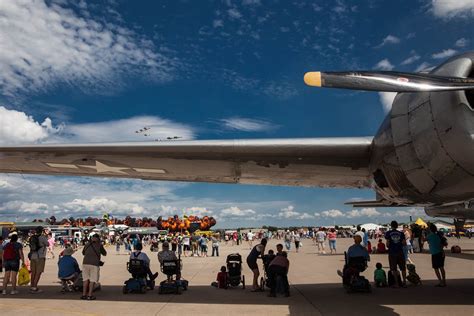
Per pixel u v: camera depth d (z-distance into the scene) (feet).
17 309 22.09
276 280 25.18
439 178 16.52
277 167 24.75
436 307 20.26
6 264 27.91
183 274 39.99
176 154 23.20
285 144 21.39
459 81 14.49
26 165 26.89
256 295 26.08
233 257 29.76
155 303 23.57
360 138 20.92
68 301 24.56
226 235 182.29
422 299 22.67
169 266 27.53
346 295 24.98
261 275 38.24
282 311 20.65
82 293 27.81
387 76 15.10
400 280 27.50
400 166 17.63
